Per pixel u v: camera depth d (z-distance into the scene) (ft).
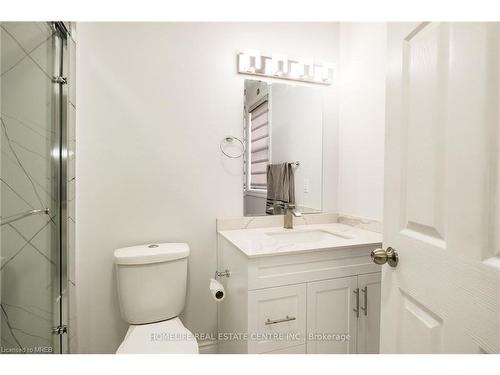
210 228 5.28
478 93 1.64
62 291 4.17
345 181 6.01
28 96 3.40
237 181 5.43
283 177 5.75
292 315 3.86
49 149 3.90
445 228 1.91
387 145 2.60
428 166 2.08
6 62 3.02
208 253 5.27
